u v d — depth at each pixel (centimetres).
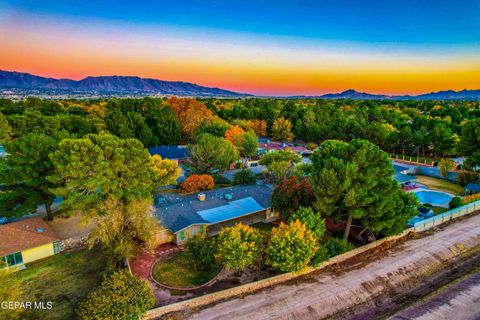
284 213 3509
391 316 2373
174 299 2419
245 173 5009
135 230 2845
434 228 3781
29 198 3381
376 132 8031
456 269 3028
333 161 3105
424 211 4091
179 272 2789
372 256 3134
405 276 2853
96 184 3180
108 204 2808
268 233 3416
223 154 5494
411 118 12888
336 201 3066
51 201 3622
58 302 2341
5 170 3312
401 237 3506
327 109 11825
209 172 5584
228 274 2769
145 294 2212
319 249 2861
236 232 2634
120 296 2108
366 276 2808
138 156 3631
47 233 3066
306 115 10425
